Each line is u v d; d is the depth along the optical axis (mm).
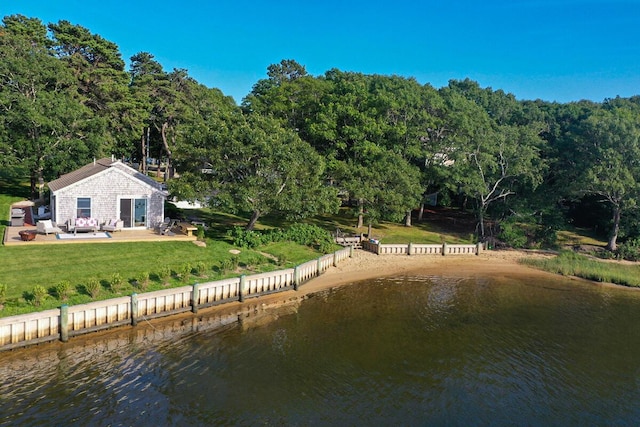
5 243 27344
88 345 19844
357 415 16031
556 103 73875
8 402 15508
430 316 26219
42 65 46781
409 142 47000
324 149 46938
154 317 22828
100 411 15367
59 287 21109
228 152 33250
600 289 33594
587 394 18266
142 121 56281
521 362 20891
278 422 15375
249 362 19438
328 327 23719
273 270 29234
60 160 41906
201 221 39594
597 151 44125
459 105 49594
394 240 43844
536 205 46812
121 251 28625
